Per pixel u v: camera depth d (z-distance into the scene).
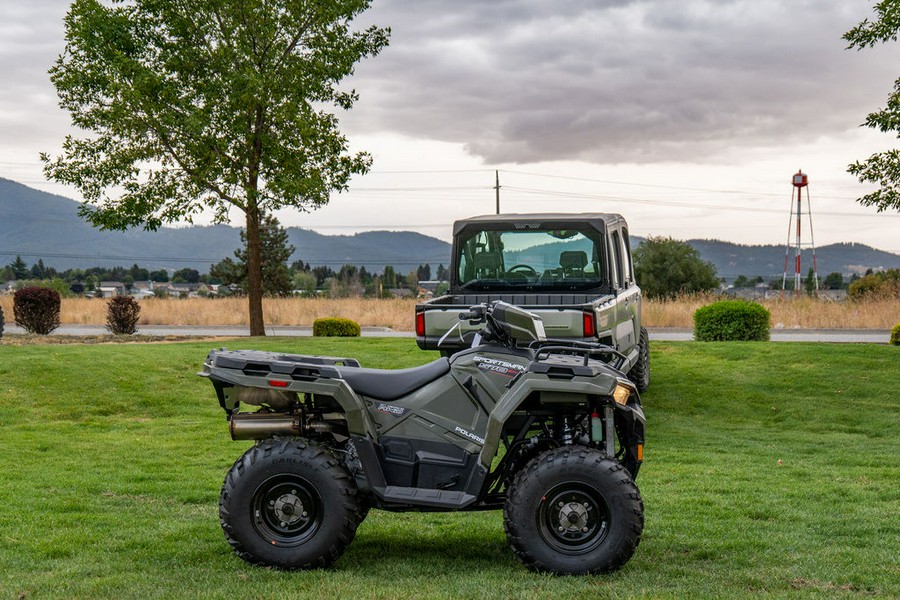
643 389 13.91
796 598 4.70
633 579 5.08
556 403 5.54
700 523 6.58
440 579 5.09
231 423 5.55
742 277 79.50
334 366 5.70
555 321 9.83
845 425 12.66
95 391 13.80
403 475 5.55
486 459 5.33
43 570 5.31
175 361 15.80
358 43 23.47
